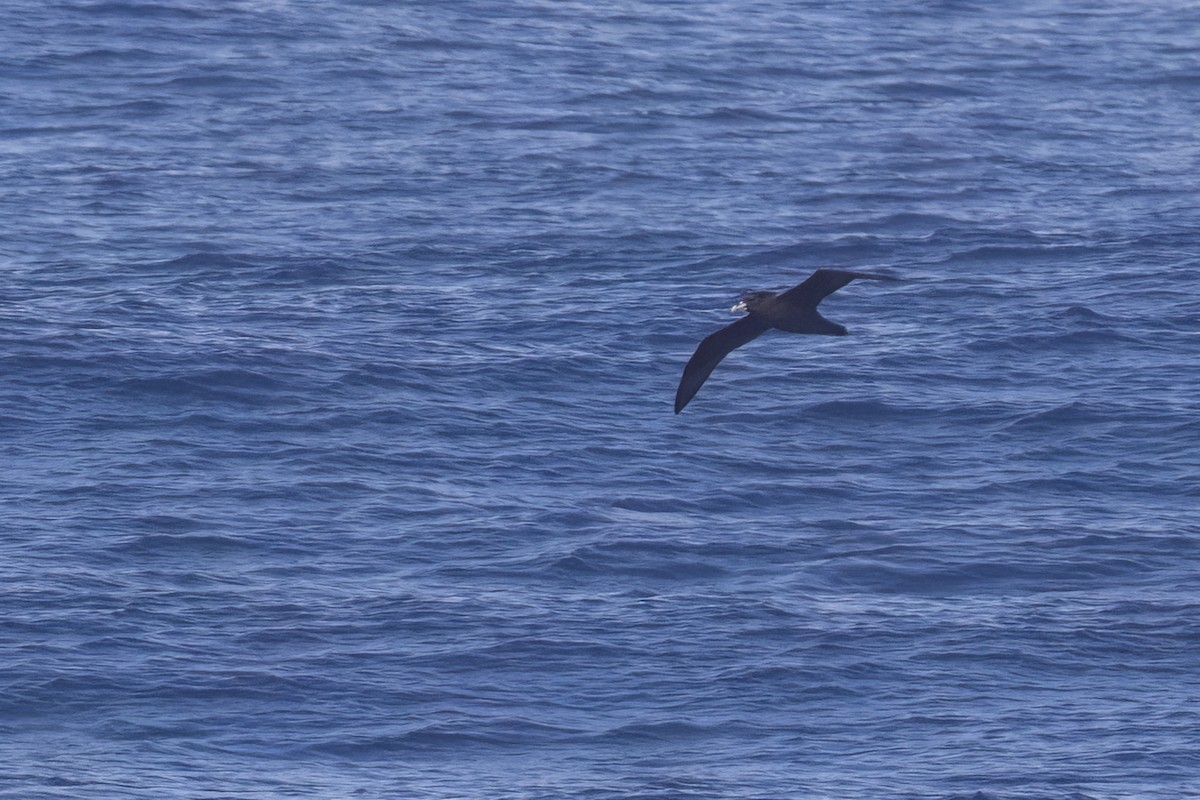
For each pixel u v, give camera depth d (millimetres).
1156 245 198500
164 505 129625
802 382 157750
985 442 146000
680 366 161375
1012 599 118625
